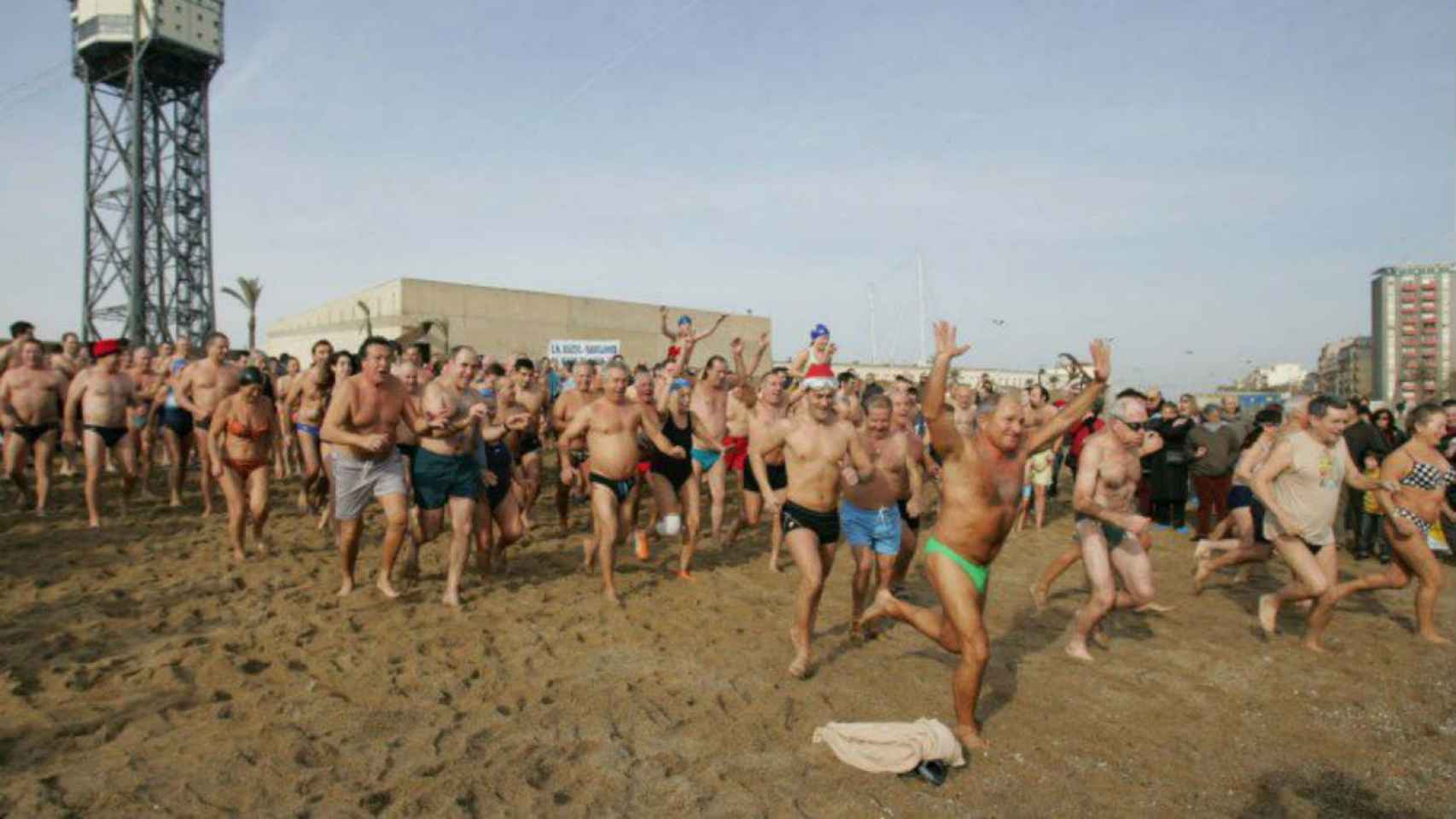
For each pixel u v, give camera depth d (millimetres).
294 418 11086
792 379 10984
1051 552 10203
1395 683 5715
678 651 6020
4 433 10461
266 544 8836
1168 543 11148
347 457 6895
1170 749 4621
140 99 65562
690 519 8195
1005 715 5008
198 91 71062
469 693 5133
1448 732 4918
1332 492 6410
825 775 4199
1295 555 6434
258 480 8375
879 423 6047
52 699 4867
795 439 5863
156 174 68812
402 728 4602
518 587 7664
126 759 4129
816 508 5809
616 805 3855
